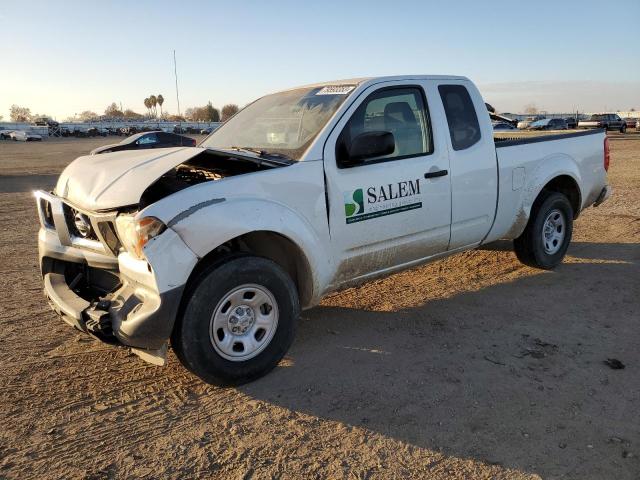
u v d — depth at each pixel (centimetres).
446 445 295
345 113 406
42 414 329
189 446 298
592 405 329
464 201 477
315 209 382
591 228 810
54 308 387
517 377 365
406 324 461
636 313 473
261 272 354
